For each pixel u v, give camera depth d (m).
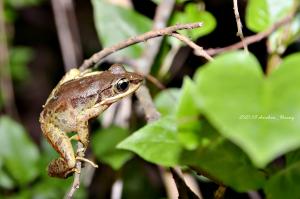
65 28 0.62
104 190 0.65
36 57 0.89
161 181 0.60
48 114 0.43
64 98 0.43
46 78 0.89
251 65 0.30
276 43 0.41
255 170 0.35
